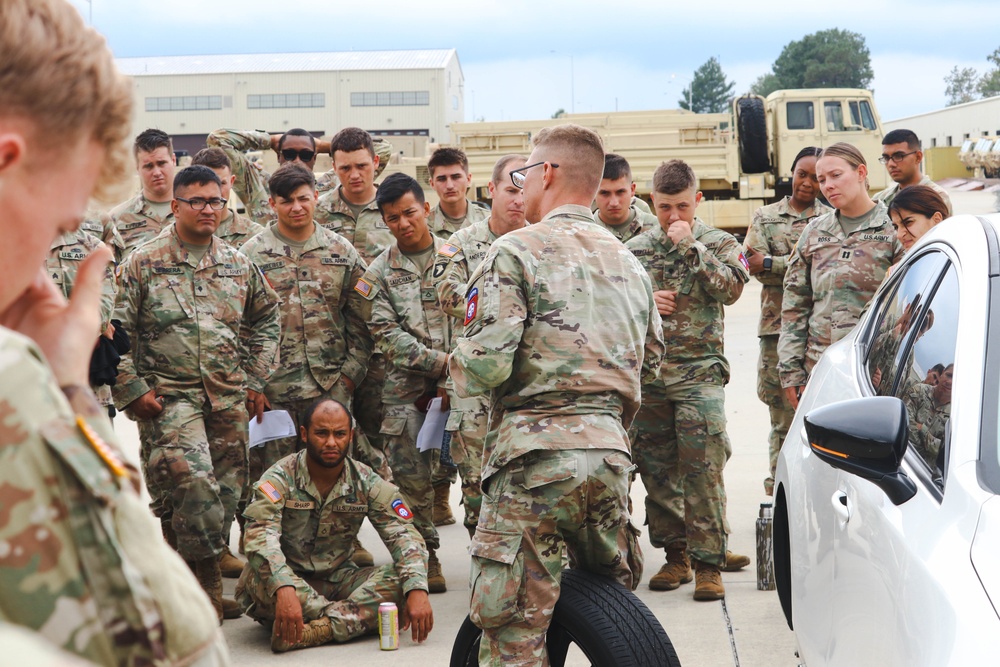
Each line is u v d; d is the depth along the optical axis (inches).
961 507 77.7
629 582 126.9
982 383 87.3
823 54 4067.4
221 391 197.3
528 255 120.3
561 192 127.0
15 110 30.5
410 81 2188.7
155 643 29.3
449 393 198.8
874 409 88.0
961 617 67.6
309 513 180.1
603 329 120.6
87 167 32.7
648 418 197.9
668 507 199.0
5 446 27.2
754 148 770.2
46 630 27.7
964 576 71.0
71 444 28.0
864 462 87.6
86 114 31.8
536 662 118.3
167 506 203.5
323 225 260.7
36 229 31.5
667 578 199.0
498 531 118.5
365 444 227.5
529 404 120.2
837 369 134.0
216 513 188.4
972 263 100.2
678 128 794.2
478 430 192.1
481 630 128.7
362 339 228.4
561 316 119.3
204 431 194.7
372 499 181.2
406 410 203.9
